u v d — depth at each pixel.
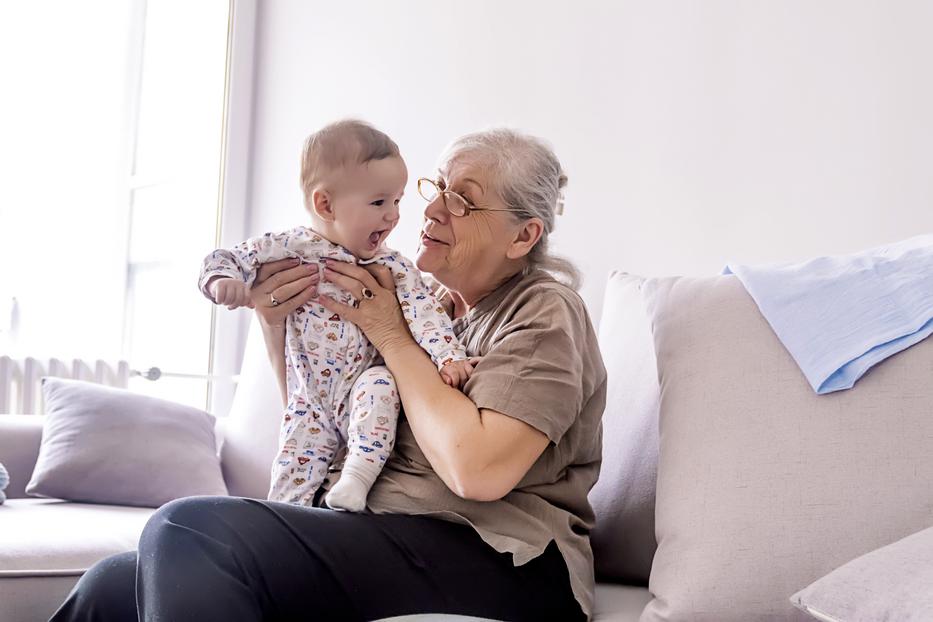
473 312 1.82
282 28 3.88
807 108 2.16
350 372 1.78
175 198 4.09
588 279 2.59
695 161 2.37
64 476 2.57
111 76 4.19
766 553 1.42
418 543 1.54
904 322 1.50
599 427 1.76
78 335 4.04
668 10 2.46
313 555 1.46
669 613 1.44
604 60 2.61
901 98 2.00
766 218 2.22
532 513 1.62
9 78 4.05
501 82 2.90
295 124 3.76
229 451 2.85
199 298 4.00
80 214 4.11
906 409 1.45
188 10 4.14
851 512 1.40
